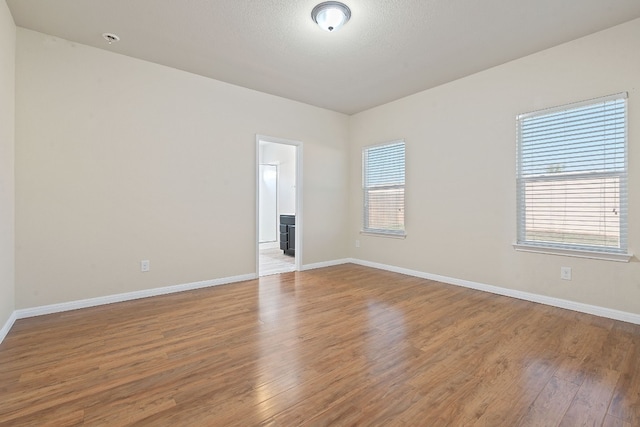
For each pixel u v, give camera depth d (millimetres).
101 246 3180
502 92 3471
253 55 3262
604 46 2775
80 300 3074
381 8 2453
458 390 1726
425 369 1946
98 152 3145
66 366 1976
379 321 2744
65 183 2979
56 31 2822
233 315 2893
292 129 4699
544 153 3178
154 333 2488
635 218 2648
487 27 2727
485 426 1443
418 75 3762
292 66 3516
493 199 3578
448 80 3916
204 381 1814
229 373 1901
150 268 3480
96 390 1723
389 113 4781
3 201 2396
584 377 1848
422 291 3676
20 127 2752
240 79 3908
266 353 2158
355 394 1690
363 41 2967
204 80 3820
